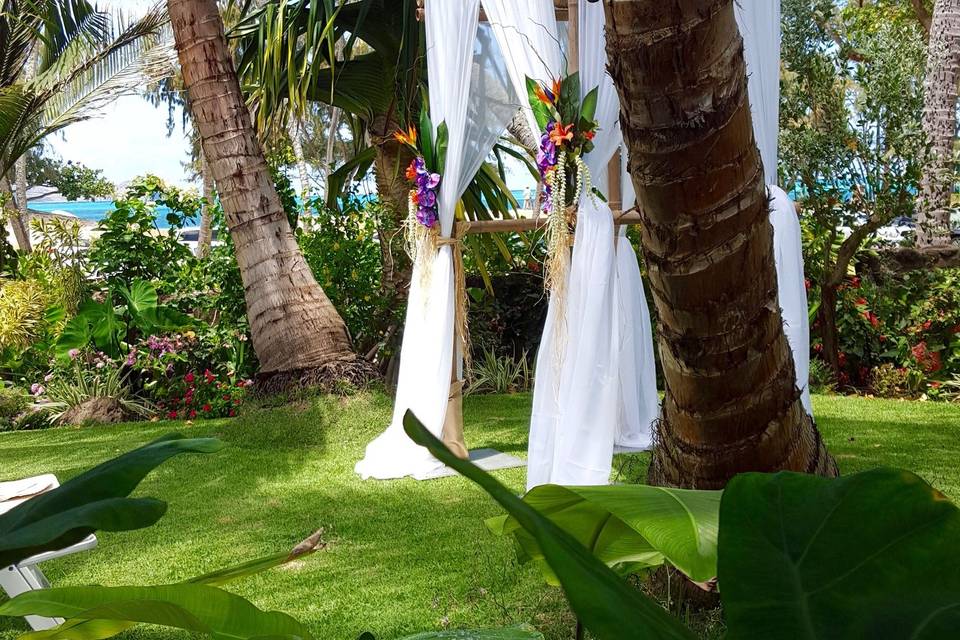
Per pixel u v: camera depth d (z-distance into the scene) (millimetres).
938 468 4688
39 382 8625
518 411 7059
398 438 5148
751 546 649
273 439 6027
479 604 3049
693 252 1615
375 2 7559
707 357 1849
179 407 7805
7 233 11227
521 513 545
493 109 5059
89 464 5871
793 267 3846
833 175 7340
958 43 9195
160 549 3953
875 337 7770
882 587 617
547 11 4324
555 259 4270
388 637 2828
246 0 8227
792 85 7414
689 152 1463
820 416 6266
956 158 7977
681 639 568
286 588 3348
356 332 8055
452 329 5062
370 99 8023
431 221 4977
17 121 9727
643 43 1356
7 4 10234
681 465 2133
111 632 1082
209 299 8430
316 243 8102
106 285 8766
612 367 4156
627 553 1467
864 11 10711
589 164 4395
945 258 7992
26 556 788
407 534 3967
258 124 7559
